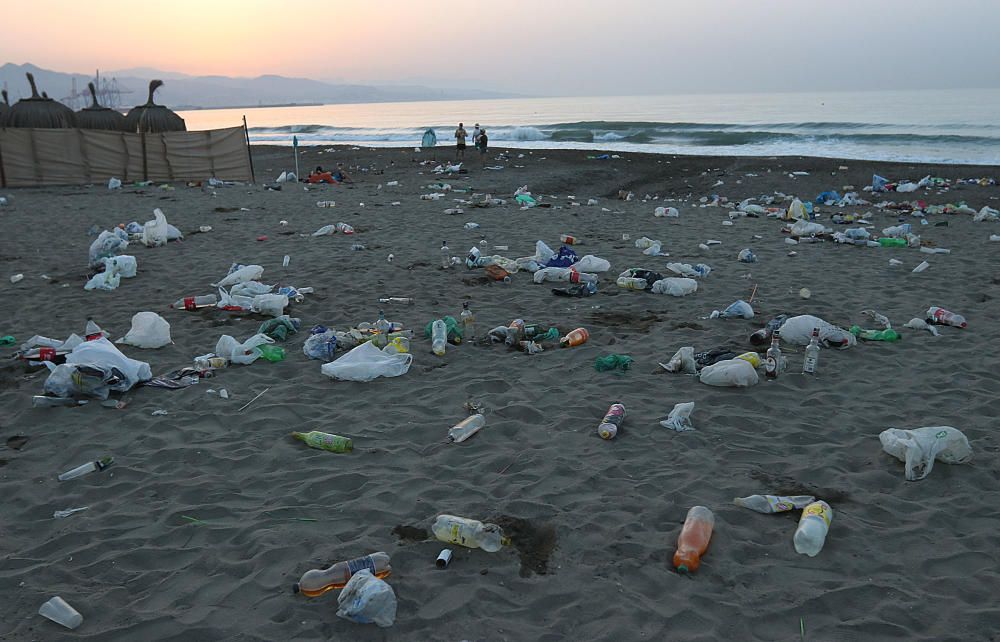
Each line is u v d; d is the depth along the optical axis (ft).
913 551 11.71
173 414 17.31
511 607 10.33
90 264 33.37
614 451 15.34
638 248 37.93
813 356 19.72
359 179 81.61
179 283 30.45
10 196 62.13
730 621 10.00
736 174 80.69
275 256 35.88
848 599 10.50
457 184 74.33
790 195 67.15
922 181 69.10
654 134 140.46
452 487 13.80
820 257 35.96
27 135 70.13
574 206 56.29
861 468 14.62
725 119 219.00
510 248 38.06
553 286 29.78
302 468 14.66
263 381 19.47
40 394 18.45
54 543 11.98
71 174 72.69
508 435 16.24
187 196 61.57
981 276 31.60
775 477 14.20
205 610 10.26
